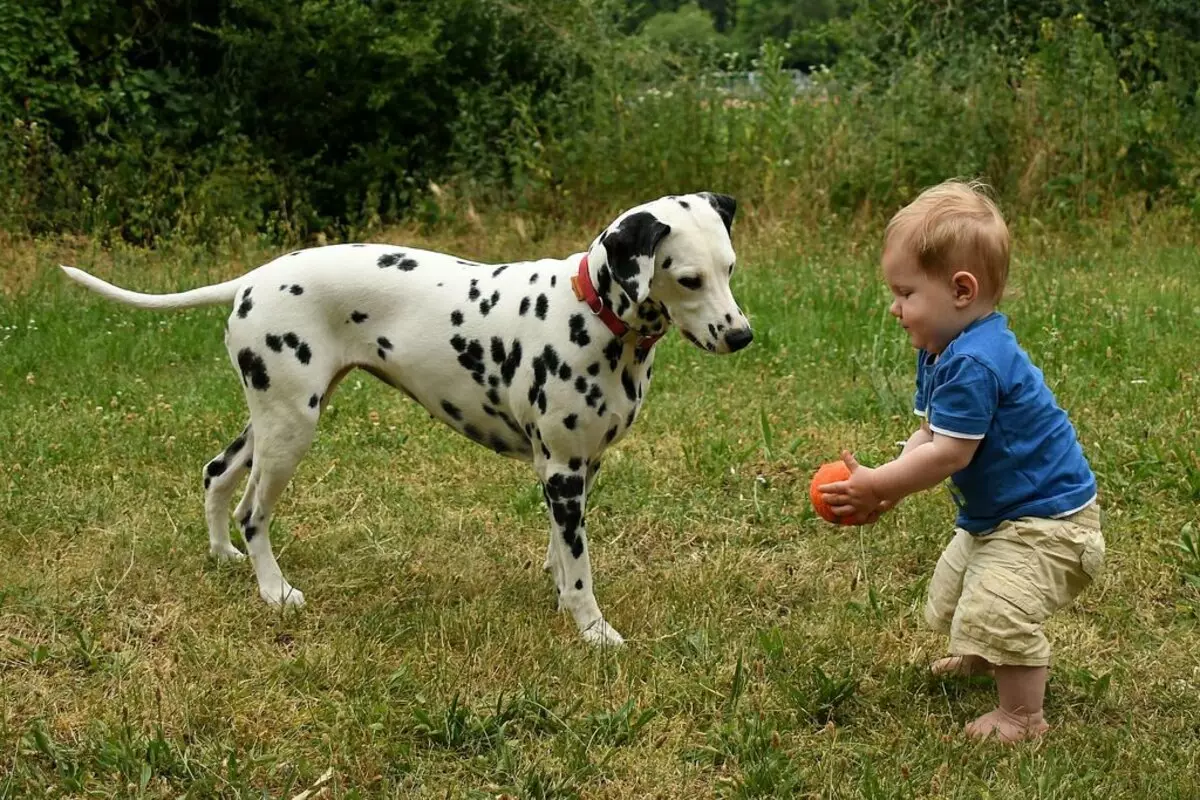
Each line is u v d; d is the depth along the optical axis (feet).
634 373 15.47
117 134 45.27
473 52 49.06
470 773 12.93
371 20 47.37
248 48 46.65
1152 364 25.39
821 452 22.12
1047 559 13.10
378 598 17.29
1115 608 16.44
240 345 16.20
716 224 14.67
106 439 22.57
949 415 12.75
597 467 16.39
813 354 27.50
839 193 42.24
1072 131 42.45
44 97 44.01
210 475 17.85
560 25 49.70
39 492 20.10
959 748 13.17
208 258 38.60
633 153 43.86
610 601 17.07
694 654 15.51
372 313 16.22
